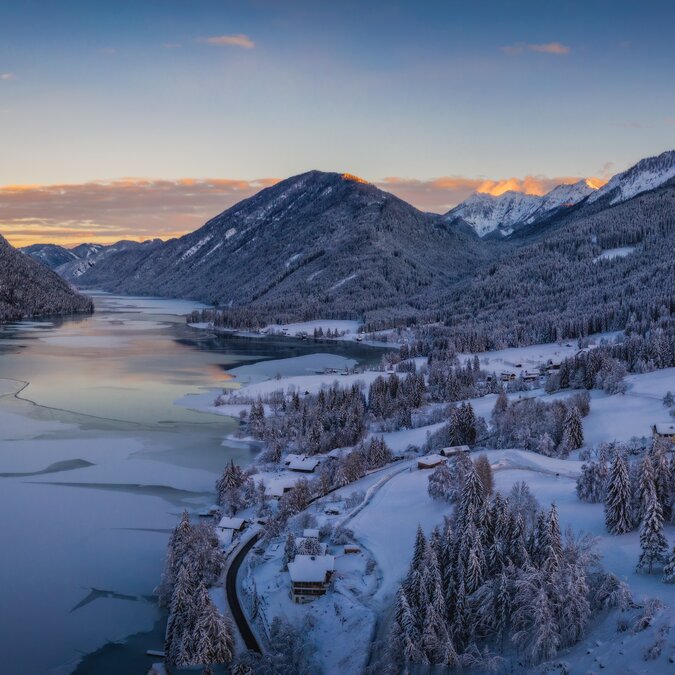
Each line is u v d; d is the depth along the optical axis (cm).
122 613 9594
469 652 7431
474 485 8731
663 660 6362
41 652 8706
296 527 11606
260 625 8919
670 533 8894
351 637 8294
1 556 11050
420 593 7775
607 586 7556
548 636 7094
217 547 10919
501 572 7912
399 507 12194
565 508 10788
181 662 8188
